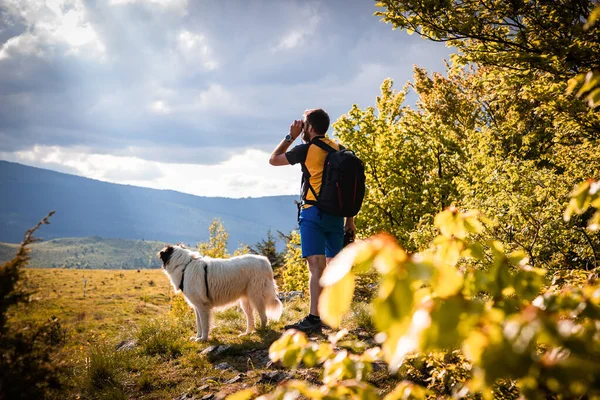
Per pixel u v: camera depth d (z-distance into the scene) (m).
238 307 8.90
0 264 2.12
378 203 15.48
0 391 2.06
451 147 16.36
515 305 1.33
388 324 0.76
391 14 5.27
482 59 5.23
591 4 4.56
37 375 2.16
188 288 6.51
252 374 4.66
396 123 18.80
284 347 1.37
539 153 10.38
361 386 1.15
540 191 5.09
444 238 1.44
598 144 5.54
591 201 1.39
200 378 4.76
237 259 6.84
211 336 6.62
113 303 43.00
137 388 4.66
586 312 1.17
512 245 4.57
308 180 5.09
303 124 5.24
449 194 15.03
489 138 11.20
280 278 23.47
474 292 1.38
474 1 5.10
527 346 0.79
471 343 0.82
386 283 0.79
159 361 5.42
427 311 0.82
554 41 4.62
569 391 0.80
